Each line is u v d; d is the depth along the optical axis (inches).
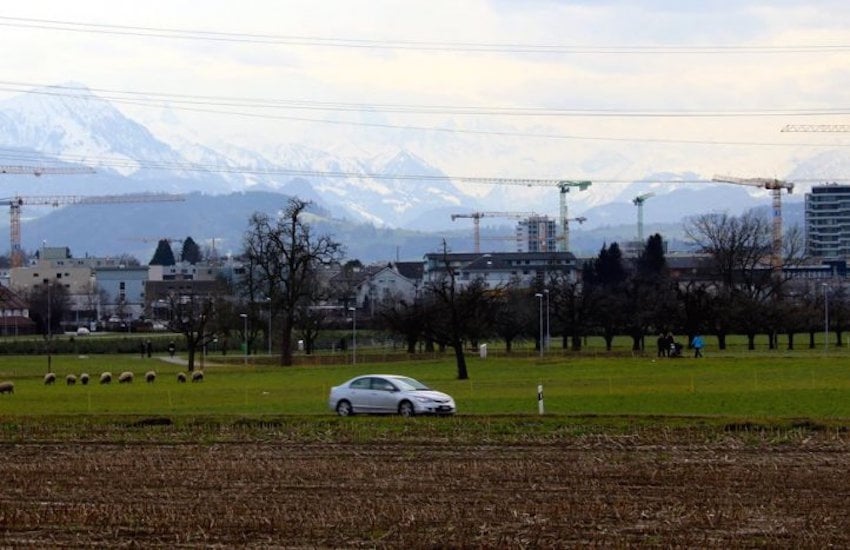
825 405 6988.2
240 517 3459.6
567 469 4315.9
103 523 3412.9
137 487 4010.8
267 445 5128.0
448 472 4259.4
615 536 3208.7
